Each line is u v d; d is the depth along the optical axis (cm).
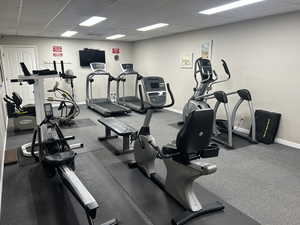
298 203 235
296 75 377
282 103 402
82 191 203
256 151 372
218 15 397
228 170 305
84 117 603
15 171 298
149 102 392
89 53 788
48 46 726
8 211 218
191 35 587
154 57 755
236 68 478
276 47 399
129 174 293
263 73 427
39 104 354
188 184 218
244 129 471
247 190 258
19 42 683
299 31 364
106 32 618
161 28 550
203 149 207
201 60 454
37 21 450
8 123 542
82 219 208
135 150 306
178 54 643
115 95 856
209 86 467
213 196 246
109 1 310
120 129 365
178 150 208
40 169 304
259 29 422
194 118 188
